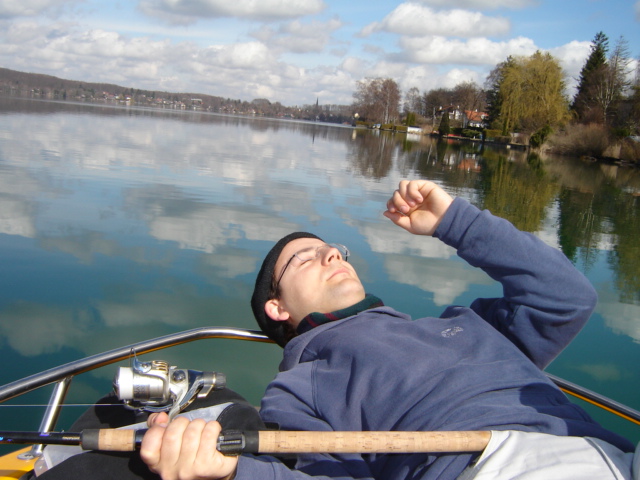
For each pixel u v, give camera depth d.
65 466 1.34
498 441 1.31
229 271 5.14
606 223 10.28
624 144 34.59
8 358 3.30
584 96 49.81
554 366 3.90
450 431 1.34
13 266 4.80
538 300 1.70
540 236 8.67
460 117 76.38
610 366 3.94
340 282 1.89
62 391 1.83
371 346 1.59
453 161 22.98
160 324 3.92
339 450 1.22
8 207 6.86
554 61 45.38
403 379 1.50
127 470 1.34
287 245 2.05
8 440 1.17
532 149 40.72
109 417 1.67
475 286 5.28
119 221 6.63
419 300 4.82
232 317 4.13
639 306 5.39
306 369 1.67
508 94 47.44
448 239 1.80
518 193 13.60
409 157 23.23
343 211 8.48
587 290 1.69
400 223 1.86
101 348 3.51
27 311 3.95
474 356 1.58
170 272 4.98
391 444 1.25
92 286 4.51
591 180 19.61
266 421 1.59
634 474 1.23
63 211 6.90
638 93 38.41
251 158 15.99
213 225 6.83
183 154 15.18
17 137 15.51
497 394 1.49
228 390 1.73
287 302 1.97
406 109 86.38
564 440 1.32
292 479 1.27
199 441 1.12
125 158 12.93
